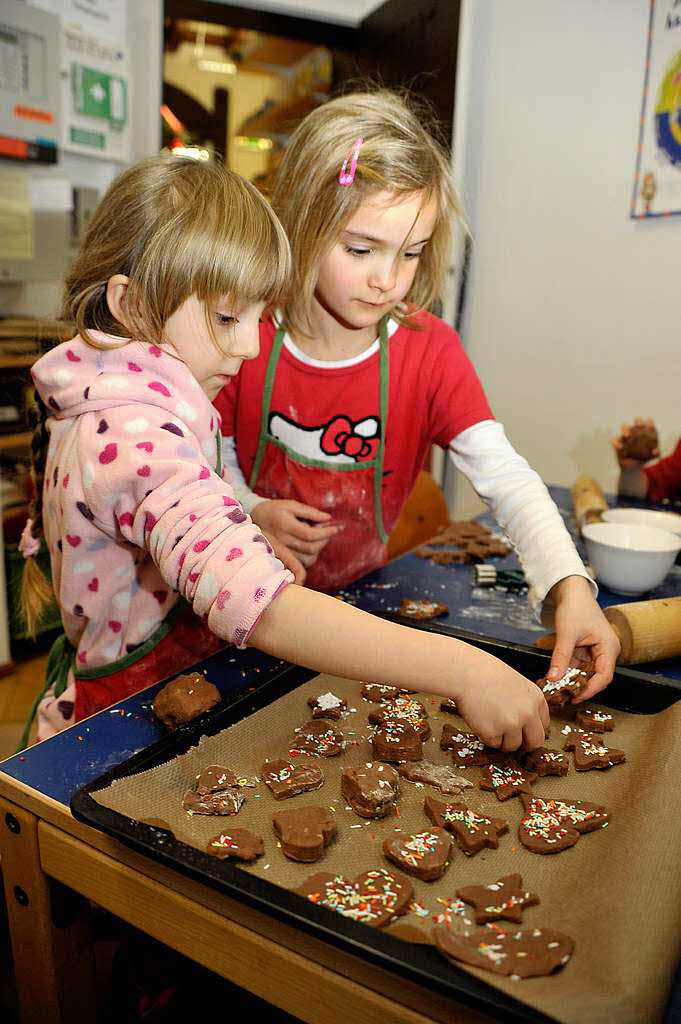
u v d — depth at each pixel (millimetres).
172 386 801
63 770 741
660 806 674
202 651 1030
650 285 2678
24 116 2449
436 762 813
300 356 1287
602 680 874
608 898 593
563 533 1039
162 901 622
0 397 2473
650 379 2732
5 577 2529
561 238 2904
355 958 540
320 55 3646
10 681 2508
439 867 633
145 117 2918
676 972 541
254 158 4062
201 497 713
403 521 1837
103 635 944
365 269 1022
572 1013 468
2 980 1004
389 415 1321
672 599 1058
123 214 815
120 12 2752
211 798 688
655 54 2525
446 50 2701
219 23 3037
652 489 1935
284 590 706
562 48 2793
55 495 837
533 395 3092
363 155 965
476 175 3158
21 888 737
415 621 1016
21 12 2375
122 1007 917
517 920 585
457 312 3213
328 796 741
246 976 588
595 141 2748
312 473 1361
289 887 613
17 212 2537
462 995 483
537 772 790
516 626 1127
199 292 783
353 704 905
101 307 848
